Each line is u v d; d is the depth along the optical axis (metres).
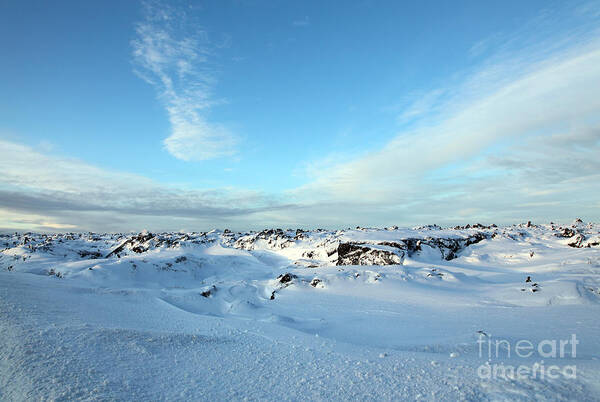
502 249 52.97
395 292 30.27
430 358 11.29
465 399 7.55
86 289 25.55
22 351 9.41
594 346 13.12
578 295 22.88
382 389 8.48
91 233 139.62
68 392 7.43
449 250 54.22
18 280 24.02
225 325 17.33
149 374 9.30
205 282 48.03
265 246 78.00
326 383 9.00
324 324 21.39
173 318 18.66
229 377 9.48
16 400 7.07
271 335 15.33
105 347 10.88
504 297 25.34
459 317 20.78
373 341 16.70
